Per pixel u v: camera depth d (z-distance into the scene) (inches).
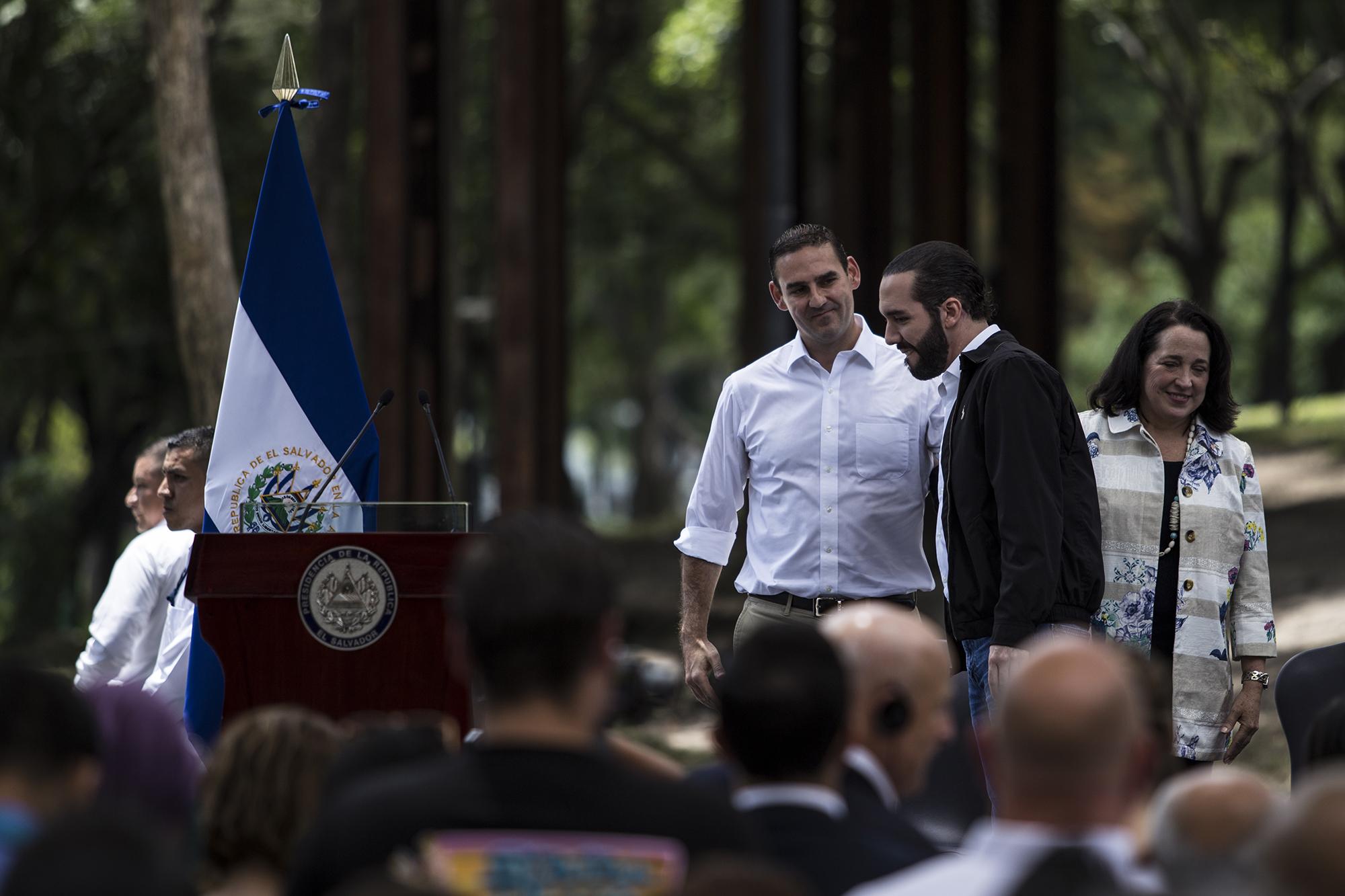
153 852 244.4
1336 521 2113.7
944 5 1894.7
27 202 2357.3
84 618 2829.7
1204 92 3545.8
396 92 1535.4
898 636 394.9
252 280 663.1
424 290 1568.7
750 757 356.5
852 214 1961.1
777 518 686.5
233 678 527.8
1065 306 4539.9
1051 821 298.2
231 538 531.2
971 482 586.6
